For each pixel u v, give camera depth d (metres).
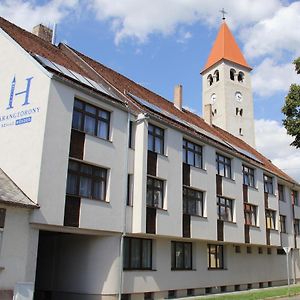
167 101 31.75
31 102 17.50
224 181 27.80
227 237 26.81
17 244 15.08
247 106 60.75
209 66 62.84
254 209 31.47
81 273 19.09
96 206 18.30
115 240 19.25
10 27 22.42
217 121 59.31
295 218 38.75
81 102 18.89
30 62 18.17
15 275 14.84
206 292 25.83
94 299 18.30
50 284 20.16
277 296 23.42
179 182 23.30
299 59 23.70
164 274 22.31
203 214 25.36
